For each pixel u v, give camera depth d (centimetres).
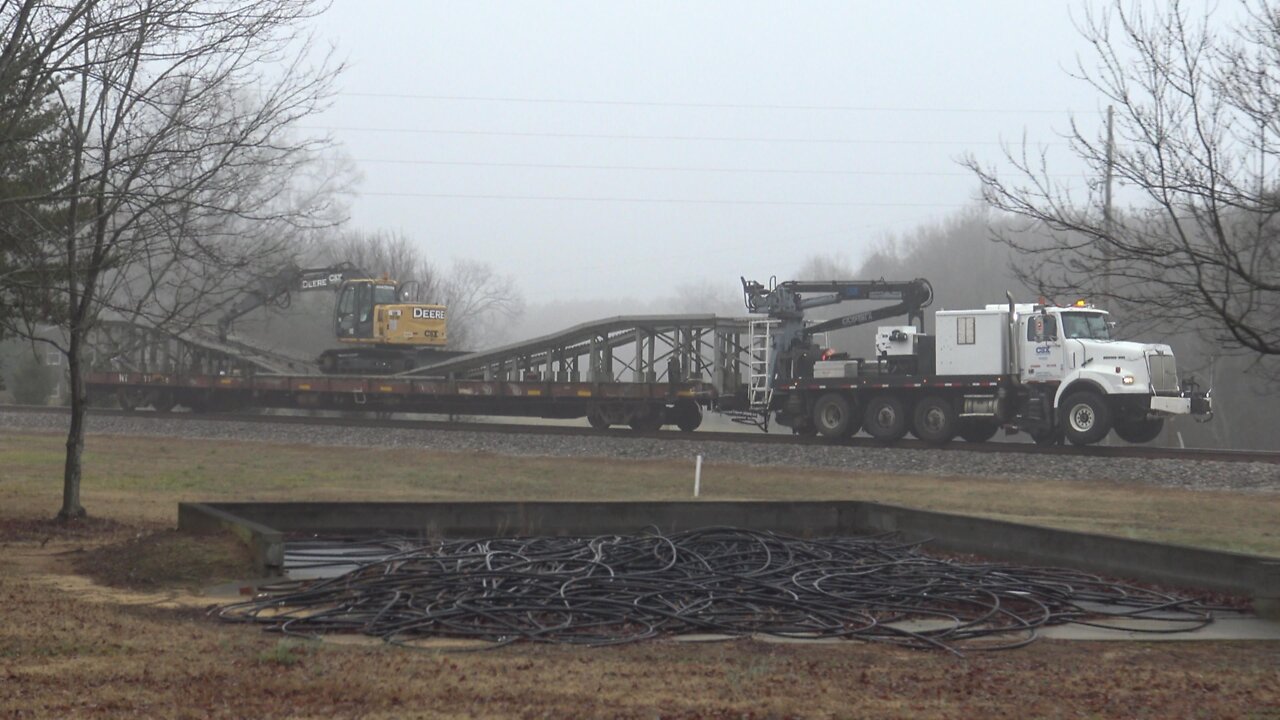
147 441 3528
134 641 969
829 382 3416
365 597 1146
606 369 4047
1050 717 794
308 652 938
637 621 1084
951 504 2166
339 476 2611
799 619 1114
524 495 2298
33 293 1602
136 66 1464
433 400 4228
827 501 1753
